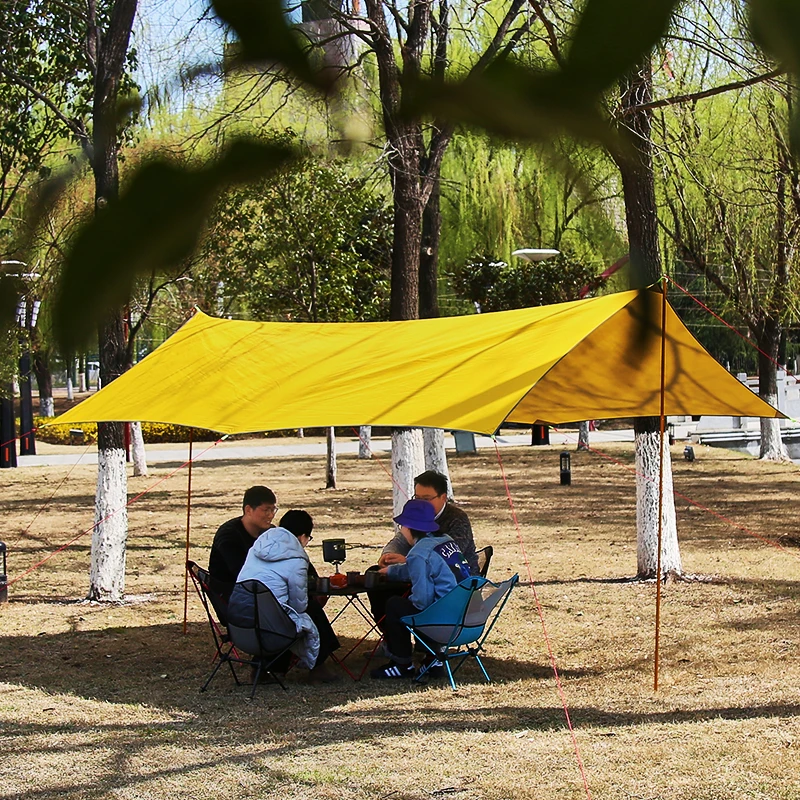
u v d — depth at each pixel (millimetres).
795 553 13508
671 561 11844
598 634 9477
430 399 6816
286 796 5793
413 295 12992
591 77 390
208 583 8086
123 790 5922
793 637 9141
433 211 17547
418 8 5727
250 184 408
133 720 7258
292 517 8344
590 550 14125
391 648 8188
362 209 21312
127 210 385
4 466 28484
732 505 18656
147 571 13086
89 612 10734
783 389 32844
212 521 17812
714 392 8859
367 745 6602
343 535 15977
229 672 8492
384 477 24766
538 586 11711
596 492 20953
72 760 6438
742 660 8477
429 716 7215
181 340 9469
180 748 6629
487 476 24281
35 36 4496
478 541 15164
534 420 9898
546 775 6008
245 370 8523
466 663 8633
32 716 7375
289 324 9641
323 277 20828
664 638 9250
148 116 481
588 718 7094
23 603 11219
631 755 6309
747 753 6281
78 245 385
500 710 7320
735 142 11773
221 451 34312
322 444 37469
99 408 8484
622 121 448
